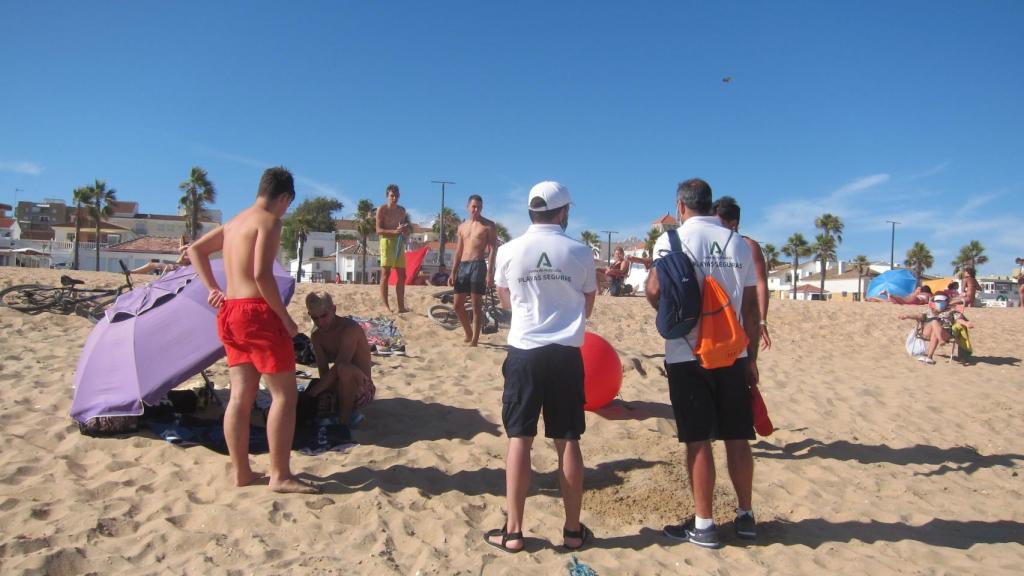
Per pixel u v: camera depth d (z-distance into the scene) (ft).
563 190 12.60
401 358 27.17
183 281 18.11
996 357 36.68
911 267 273.13
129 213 251.60
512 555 11.93
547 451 17.40
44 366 23.06
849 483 16.69
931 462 18.60
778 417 22.18
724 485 15.76
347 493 14.16
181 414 18.10
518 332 12.10
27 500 13.10
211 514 12.77
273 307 13.55
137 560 11.25
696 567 11.75
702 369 12.48
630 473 16.22
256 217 13.74
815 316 45.57
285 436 13.97
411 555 11.80
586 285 12.42
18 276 41.01
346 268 226.38
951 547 13.24
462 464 16.38
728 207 15.31
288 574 10.92
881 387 27.86
